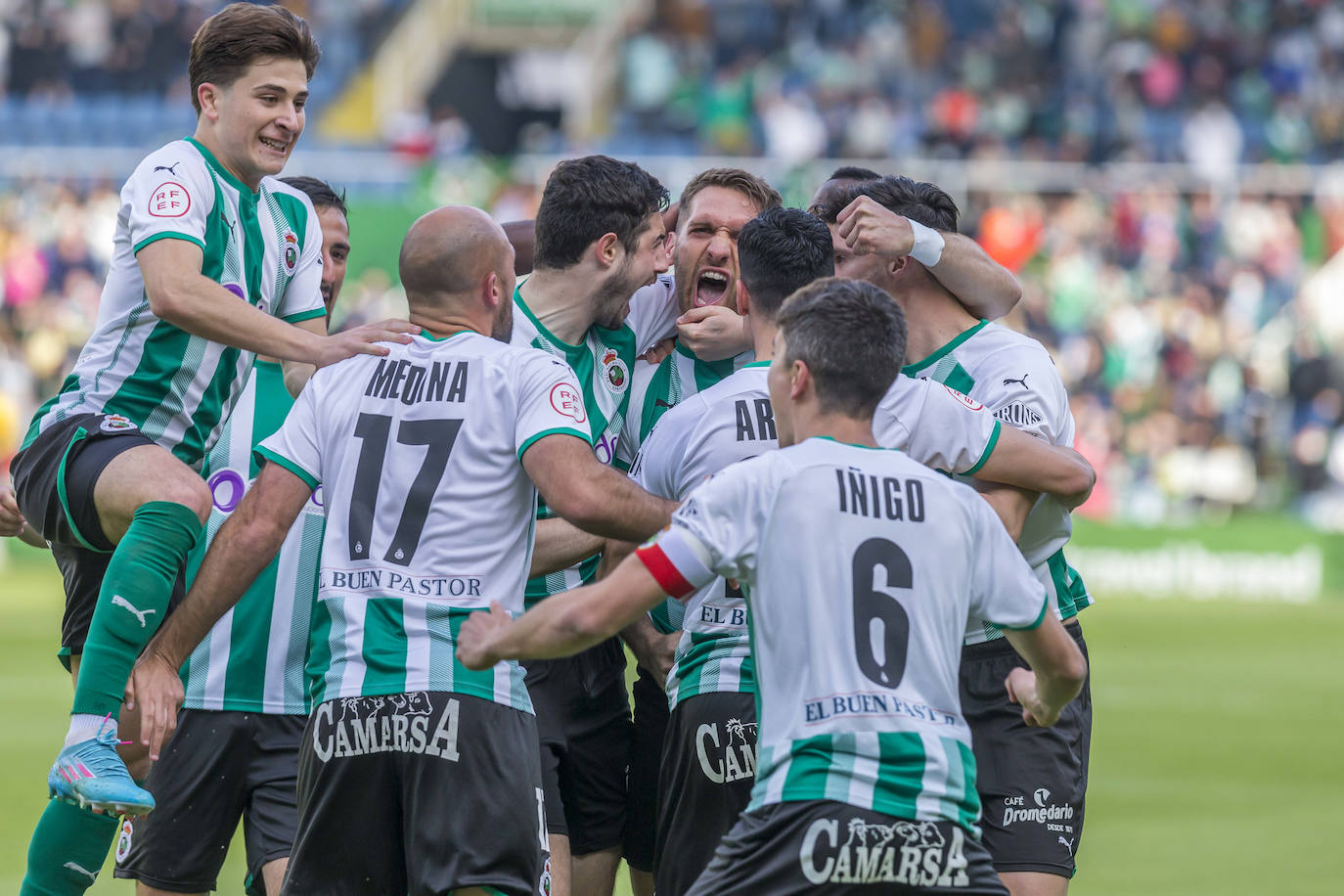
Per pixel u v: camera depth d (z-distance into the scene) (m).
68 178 76.25
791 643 12.19
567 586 17.50
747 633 14.52
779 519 12.30
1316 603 70.88
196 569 17.44
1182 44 92.38
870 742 11.95
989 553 12.66
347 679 13.62
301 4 95.69
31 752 32.69
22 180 75.94
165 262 14.84
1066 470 14.41
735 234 16.94
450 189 68.62
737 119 88.81
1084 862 24.66
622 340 17.17
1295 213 79.56
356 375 14.30
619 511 13.74
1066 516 15.75
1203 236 79.12
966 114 87.94
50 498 15.01
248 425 17.91
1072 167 82.38
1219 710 41.97
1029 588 12.62
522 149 101.56
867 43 92.50
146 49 90.31
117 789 13.60
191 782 16.91
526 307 16.56
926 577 12.34
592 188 16.20
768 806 12.07
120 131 86.50
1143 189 79.44
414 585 13.69
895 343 12.79
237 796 17.11
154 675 14.08
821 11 94.94
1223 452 75.81
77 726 13.92
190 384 15.77
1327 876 23.69
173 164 15.34
